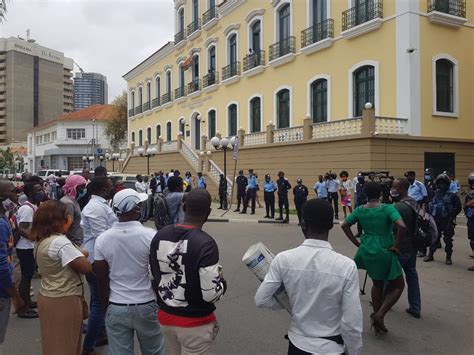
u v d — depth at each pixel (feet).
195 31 112.37
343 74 67.46
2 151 245.04
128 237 10.44
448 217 28.50
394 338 16.07
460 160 62.18
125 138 191.72
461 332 16.67
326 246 8.52
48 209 11.76
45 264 11.48
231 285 23.65
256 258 9.43
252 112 91.66
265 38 86.38
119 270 10.42
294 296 8.41
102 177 15.88
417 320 18.02
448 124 61.41
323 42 69.51
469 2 63.57
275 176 73.10
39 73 343.26
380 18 60.44
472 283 23.85
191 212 9.54
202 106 111.55
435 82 59.93
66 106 370.73
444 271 26.63
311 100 74.90
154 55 138.92
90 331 13.96
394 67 59.36
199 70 113.50
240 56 94.84
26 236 17.65
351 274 8.16
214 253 9.05
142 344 10.66
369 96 64.03
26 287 18.30
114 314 10.32
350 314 7.96
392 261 16.10
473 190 29.43
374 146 54.95
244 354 14.62
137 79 157.69
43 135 226.58
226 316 18.53
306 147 65.87
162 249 9.28
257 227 47.91
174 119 128.47
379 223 16.30
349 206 51.37
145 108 149.18
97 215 15.24
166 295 9.14
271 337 16.15
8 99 334.03
